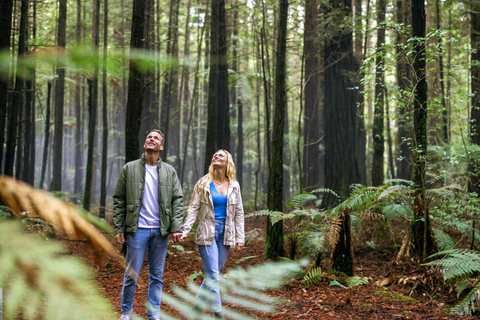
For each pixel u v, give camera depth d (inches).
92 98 422.3
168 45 517.3
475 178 248.7
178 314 113.5
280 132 257.8
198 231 138.4
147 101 625.9
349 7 440.8
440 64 317.1
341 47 439.8
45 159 559.2
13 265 13.9
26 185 17.9
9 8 211.6
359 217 224.5
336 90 442.9
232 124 816.3
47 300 13.9
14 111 314.3
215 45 366.3
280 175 255.6
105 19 403.9
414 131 208.2
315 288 177.9
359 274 212.4
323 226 217.5
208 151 380.5
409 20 461.7
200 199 141.4
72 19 715.4
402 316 145.1
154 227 129.1
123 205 130.9
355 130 445.7
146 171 132.6
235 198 142.5
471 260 148.3
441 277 174.9
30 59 15.6
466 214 217.3
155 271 128.6
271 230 248.1
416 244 201.3
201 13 568.7
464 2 395.9
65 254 16.0
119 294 151.6
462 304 138.9
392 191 190.4
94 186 843.4
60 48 17.1
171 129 864.3
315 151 679.7
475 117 373.1
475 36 406.6
